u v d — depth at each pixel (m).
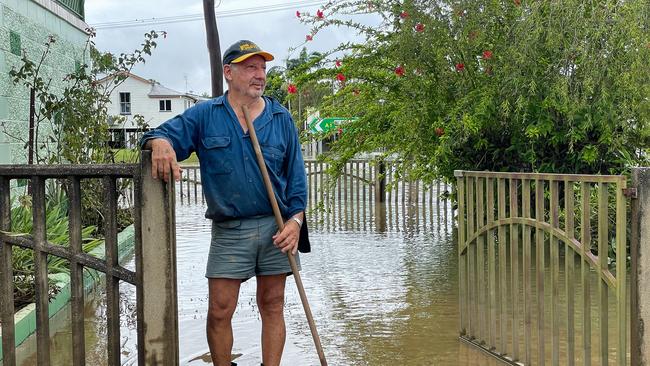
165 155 3.16
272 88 9.50
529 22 6.83
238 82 3.58
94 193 9.04
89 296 6.93
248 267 3.70
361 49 8.22
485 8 7.20
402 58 7.34
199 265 8.48
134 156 10.09
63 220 7.22
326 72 8.64
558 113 7.42
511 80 7.13
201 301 6.49
